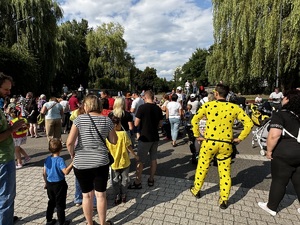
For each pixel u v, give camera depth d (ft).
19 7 68.49
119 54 120.26
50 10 74.64
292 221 11.20
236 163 19.25
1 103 35.50
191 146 18.99
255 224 10.96
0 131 8.58
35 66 70.23
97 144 9.60
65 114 33.83
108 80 115.96
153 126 14.16
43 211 12.06
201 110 12.50
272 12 47.03
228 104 11.99
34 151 23.73
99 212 10.02
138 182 14.51
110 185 15.08
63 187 10.69
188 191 14.23
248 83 59.88
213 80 64.59
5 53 63.67
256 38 49.24
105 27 120.88
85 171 9.48
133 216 11.55
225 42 57.67
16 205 12.64
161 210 12.10
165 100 29.78
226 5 55.11
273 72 52.54
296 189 10.92
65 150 23.73
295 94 10.68
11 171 9.18
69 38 123.24
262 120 23.25
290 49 45.88
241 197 13.53
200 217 11.48
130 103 29.32
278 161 10.98
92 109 9.88
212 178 16.12
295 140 10.61
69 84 132.46
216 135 12.07
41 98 35.60
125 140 12.78
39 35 71.00
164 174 17.06
